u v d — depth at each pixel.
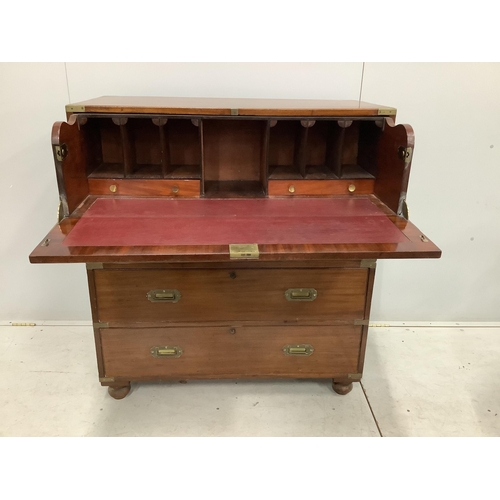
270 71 1.83
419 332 2.19
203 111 1.46
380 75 1.84
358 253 1.20
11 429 1.58
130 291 1.50
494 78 1.83
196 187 1.58
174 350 1.60
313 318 1.58
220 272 1.48
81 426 1.60
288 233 1.31
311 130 1.72
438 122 1.90
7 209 1.97
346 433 1.60
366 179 1.62
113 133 1.69
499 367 1.96
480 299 2.21
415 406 1.73
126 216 1.42
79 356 1.96
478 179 1.98
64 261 1.15
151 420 1.63
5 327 2.13
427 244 1.25
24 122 1.85
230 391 1.79
